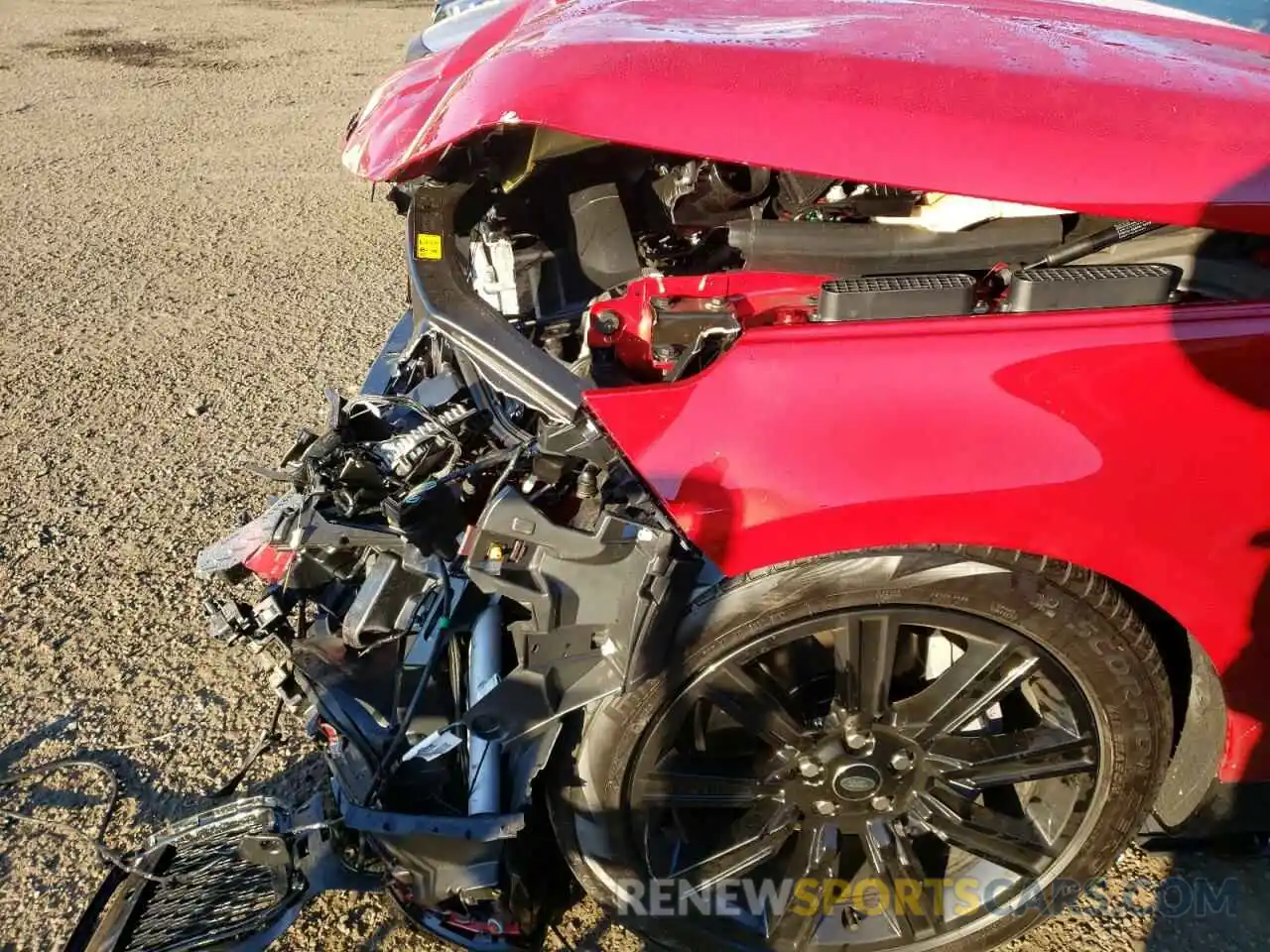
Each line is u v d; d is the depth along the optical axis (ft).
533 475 5.69
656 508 5.20
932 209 6.47
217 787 7.98
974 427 4.99
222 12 50.31
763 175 7.46
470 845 5.58
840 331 5.08
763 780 5.76
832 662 6.01
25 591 10.03
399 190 7.67
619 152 7.68
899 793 5.80
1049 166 4.88
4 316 16.14
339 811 5.73
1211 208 4.90
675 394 5.16
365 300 16.98
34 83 32.86
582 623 5.38
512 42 6.24
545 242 7.89
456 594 5.68
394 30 45.21
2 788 8.00
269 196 22.26
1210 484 5.11
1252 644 5.56
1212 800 6.18
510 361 5.57
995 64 5.42
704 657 5.34
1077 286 5.10
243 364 14.69
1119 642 5.36
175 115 29.09
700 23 6.04
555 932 6.65
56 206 21.40
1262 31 8.67
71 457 12.31
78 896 7.17
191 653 9.32
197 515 11.27
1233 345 4.99
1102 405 4.99
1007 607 5.28
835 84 5.12
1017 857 5.99
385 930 6.81
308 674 6.02
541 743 5.44
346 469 5.81
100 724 8.55
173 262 18.56
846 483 5.01
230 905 5.88
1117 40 6.24
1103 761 5.70
